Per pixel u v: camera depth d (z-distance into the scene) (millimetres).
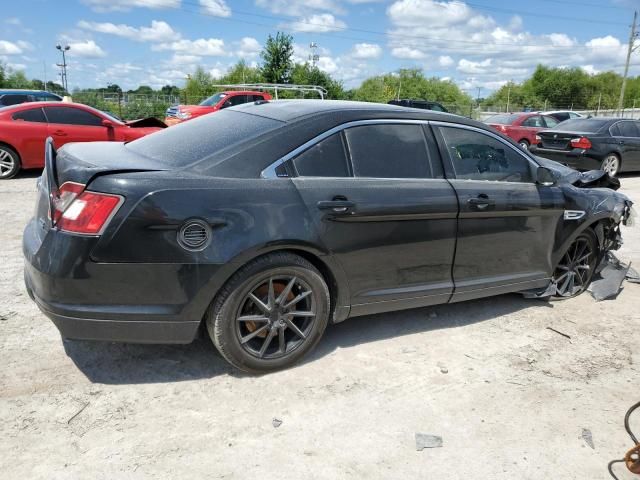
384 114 3590
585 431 2891
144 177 2773
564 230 4426
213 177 2936
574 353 3770
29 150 9641
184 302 2842
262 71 38406
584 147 12188
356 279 3381
